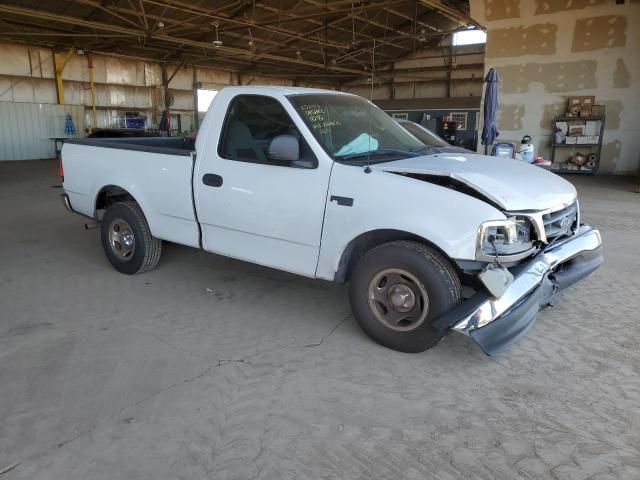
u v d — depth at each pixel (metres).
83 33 20.12
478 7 16.89
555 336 3.88
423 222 3.29
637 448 2.58
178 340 3.78
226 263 5.66
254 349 3.64
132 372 3.29
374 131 4.29
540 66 16.33
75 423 2.75
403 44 30.84
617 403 2.98
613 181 14.24
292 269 3.99
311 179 3.75
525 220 3.38
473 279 3.55
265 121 4.04
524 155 10.74
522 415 2.87
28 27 19.08
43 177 14.10
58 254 6.03
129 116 25.27
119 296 4.66
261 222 4.04
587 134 15.86
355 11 20.20
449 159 3.95
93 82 23.19
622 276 5.31
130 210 5.01
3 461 2.46
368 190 3.50
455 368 3.39
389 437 2.67
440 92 32.59
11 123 20.59
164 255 5.92
